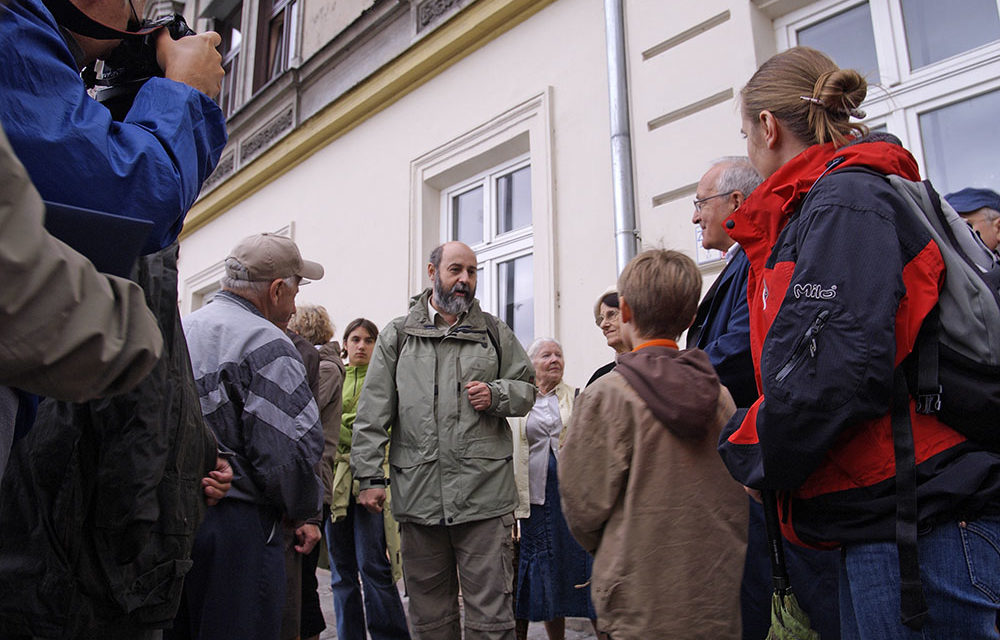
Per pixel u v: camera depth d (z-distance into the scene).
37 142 0.86
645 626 1.49
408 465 2.80
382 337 3.03
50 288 0.58
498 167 5.68
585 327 4.56
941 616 1.06
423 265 6.07
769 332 1.18
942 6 3.57
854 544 1.15
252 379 1.95
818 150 1.36
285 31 9.06
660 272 1.75
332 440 3.03
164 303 1.25
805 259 1.16
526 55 5.33
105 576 1.11
